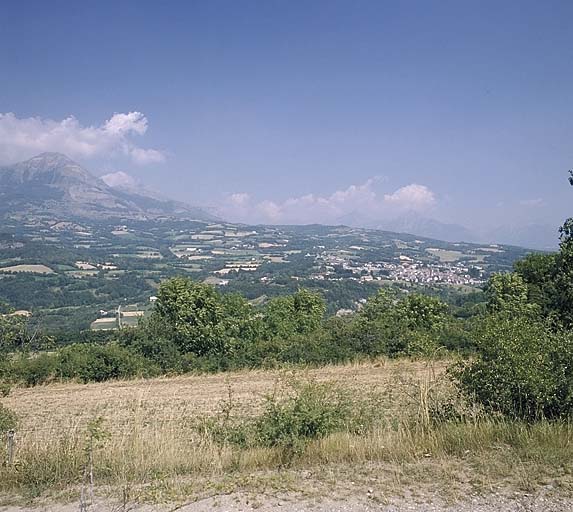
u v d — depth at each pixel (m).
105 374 25.81
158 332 28.55
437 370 20.45
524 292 25.27
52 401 19.81
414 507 5.87
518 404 8.20
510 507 5.76
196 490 6.57
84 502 6.25
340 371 23.80
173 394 20.38
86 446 7.73
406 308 32.19
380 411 9.48
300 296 35.62
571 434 7.43
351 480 6.67
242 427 8.83
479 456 7.14
